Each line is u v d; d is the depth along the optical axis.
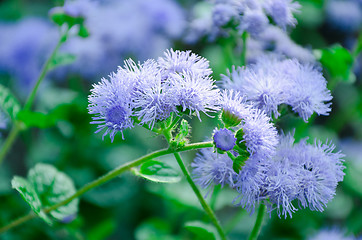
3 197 0.29
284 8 0.25
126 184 0.32
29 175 0.24
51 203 0.24
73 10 0.26
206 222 0.28
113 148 0.33
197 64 0.20
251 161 0.20
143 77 0.20
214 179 0.21
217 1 0.26
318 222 0.32
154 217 0.33
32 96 0.26
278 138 0.21
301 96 0.21
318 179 0.20
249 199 0.20
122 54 0.33
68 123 0.31
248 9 0.24
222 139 0.19
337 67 0.27
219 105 0.21
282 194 0.20
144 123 0.20
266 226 0.31
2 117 0.26
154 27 0.33
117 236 0.32
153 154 0.21
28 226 0.28
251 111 0.20
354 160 0.33
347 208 0.33
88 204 0.31
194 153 0.31
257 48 0.27
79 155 0.32
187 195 0.29
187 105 0.20
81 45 0.32
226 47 0.28
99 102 0.20
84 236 0.29
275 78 0.21
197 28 0.28
